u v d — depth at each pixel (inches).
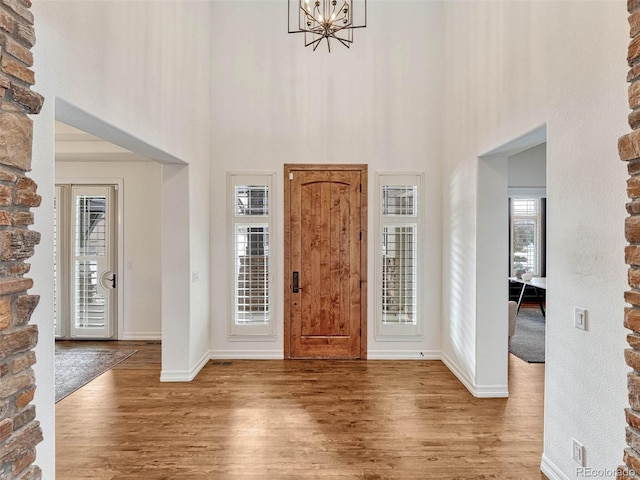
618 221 68.3
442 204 172.1
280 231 173.5
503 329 132.7
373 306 173.6
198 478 88.4
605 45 71.1
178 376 147.1
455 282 154.6
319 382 145.6
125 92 98.1
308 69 172.7
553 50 87.3
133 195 206.7
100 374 154.3
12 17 56.9
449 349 161.8
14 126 57.3
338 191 173.2
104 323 205.9
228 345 174.1
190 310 148.0
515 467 92.7
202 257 163.0
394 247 174.1
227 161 172.6
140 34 106.3
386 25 172.6
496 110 116.2
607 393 70.8
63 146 181.5
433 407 124.6
